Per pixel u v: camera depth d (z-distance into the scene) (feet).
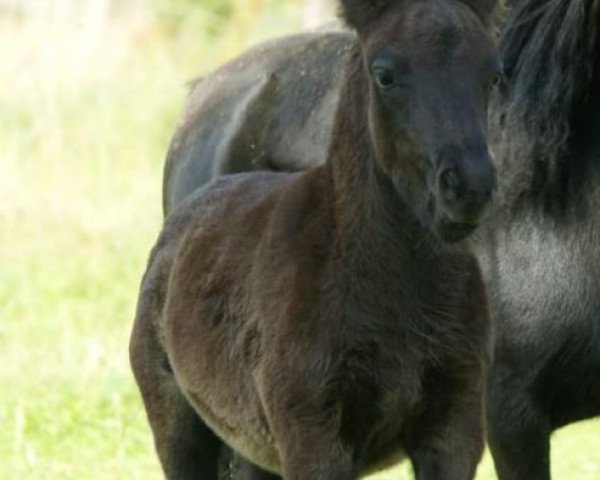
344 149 35.42
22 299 74.54
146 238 86.28
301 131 49.85
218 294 37.88
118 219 89.81
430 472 35.45
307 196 36.19
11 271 79.87
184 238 40.29
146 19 114.52
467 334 35.24
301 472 34.86
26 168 94.58
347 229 34.96
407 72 33.19
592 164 40.63
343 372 34.78
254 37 116.26
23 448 55.88
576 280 40.60
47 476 53.01
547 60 41.06
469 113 32.78
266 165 50.67
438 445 35.40
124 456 54.90
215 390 38.04
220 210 39.70
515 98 41.29
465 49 33.12
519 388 41.09
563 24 40.86
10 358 65.46
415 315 34.91
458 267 35.06
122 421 58.59
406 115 33.30
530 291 40.91
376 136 34.14
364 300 34.76
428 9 33.47
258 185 39.68
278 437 35.32
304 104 50.14
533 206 41.09
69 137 98.12
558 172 40.81
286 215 36.35
